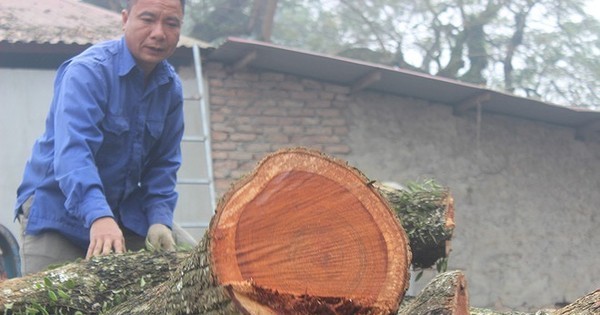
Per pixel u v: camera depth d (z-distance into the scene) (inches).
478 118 478.6
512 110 492.4
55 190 207.8
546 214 505.4
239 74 468.1
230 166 462.3
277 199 121.8
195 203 447.8
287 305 119.4
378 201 123.8
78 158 196.5
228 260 120.1
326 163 123.4
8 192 431.8
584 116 489.1
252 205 121.4
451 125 493.7
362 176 124.1
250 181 121.9
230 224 120.6
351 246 122.3
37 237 207.8
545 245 503.8
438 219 180.7
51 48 431.8
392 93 487.8
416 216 180.7
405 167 485.1
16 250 427.5
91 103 202.2
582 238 509.0
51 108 212.2
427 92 478.0
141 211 219.0
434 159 489.7
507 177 500.7
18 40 426.0
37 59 438.0
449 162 491.8
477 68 898.1
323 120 477.1
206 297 123.6
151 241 210.1
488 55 911.7
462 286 148.8
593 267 508.7
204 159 454.0
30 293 171.0
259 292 119.4
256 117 468.4
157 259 182.2
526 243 501.4
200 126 455.8
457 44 902.4
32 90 436.5
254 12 776.3
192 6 790.5
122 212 216.2
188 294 127.8
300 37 939.3
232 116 465.4
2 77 435.5
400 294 121.4
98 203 192.9
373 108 485.4
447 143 492.4
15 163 434.0
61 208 207.3
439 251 182.2
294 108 474.6
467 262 492.1
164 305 139.3
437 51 906.7
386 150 484.1
